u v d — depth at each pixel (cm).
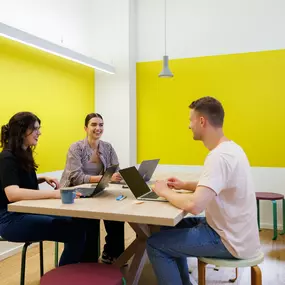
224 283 293
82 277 173
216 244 188
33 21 402
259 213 470
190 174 347
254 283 188
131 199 215
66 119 460
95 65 448
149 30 525
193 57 503
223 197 188
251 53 476
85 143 332
